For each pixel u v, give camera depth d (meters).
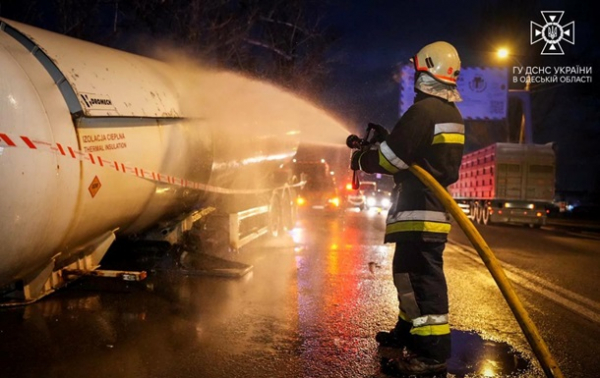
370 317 5.09
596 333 4.90
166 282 6.25
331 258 8.67
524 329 3.06
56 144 4.29
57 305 5.14
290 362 3.89
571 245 12.29
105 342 4.17
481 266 8.37
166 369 3.69
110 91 4.93
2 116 4.00
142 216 6.09
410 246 3.80
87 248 5.52
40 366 3.68
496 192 19.89
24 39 4.51
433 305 3.74
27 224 4.17
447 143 3.78
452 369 3.89
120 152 5.08
